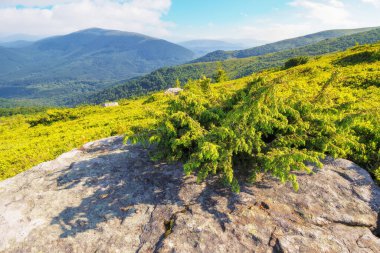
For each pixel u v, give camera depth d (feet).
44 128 99.55
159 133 25.31
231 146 22.53
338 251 16.65
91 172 27.81
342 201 20.76
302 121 26.45
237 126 24.29
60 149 50.31
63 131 81.66
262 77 25.93
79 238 19.66
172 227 19.49
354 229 18.54
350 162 25.32
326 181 22.85
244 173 24.66
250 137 23.81
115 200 23.26
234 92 29.66
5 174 42.96
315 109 27.81
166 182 24.73
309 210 19.98
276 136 26.13
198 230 18.86
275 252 16.87
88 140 54.54
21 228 20.84
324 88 30.48
